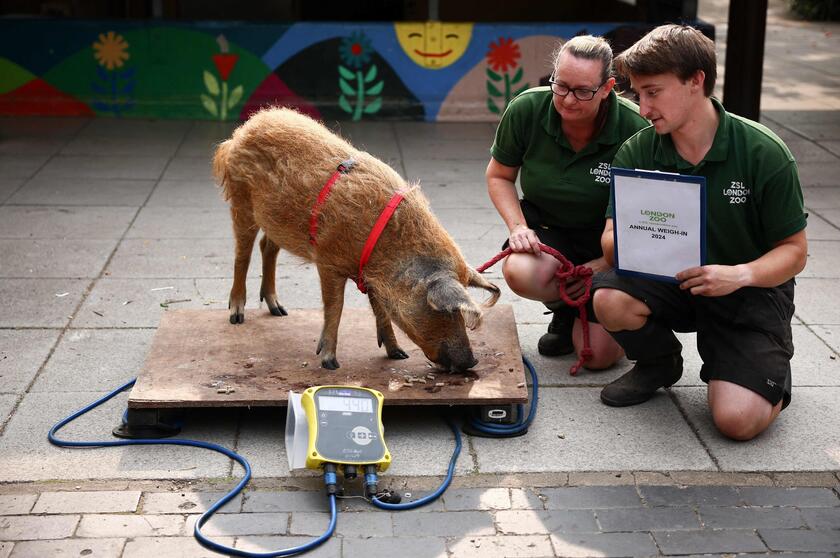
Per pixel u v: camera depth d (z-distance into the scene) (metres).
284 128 4.24
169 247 6.32
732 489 3.71
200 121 9.69
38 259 6.04
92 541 3.34
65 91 9.63
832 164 8.56
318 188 4.05
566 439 4.07
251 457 3.90
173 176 7.93
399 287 3.93
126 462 3.85
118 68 9.58
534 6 11.77
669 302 4.10
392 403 3.97
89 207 7.09
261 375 4.16
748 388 3.92
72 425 4.10
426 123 9.82
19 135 9.00
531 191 4.65
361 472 3.65
